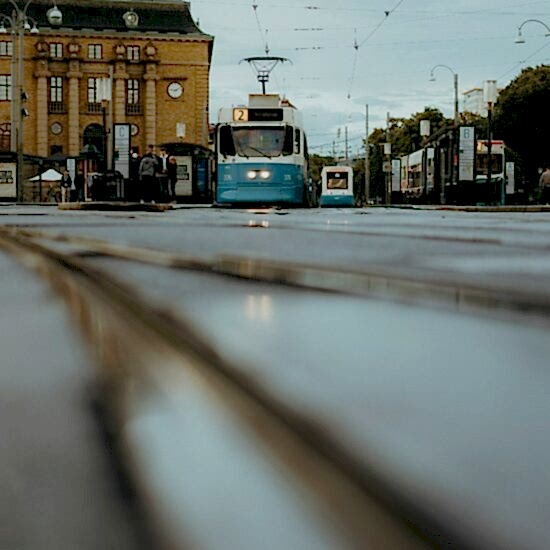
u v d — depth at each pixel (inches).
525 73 2348.7
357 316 71.8
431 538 25.5
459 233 305.4
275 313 75.9
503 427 32.8
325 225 405.1
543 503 25.6
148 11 3368.6
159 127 3336.6
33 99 3312.0
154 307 84.6
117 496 34.0
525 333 58.9
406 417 35.3
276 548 27.7
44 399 51.7
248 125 1107.3
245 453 38.4
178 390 51.4
